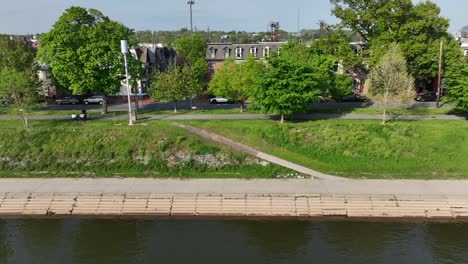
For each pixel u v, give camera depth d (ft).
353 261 71.10
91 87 144.97
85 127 128.67
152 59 232.53
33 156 117.60
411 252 73.97
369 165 112.47
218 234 81.05
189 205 90.74
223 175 108.06
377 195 91.81
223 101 194.90
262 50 238.27
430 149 115.85
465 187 96.63
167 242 78.07
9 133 124.57
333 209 88.84
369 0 178.70
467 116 141.59
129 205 91.09
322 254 73.56
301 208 89.25
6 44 177.88
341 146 118.83
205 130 129.18
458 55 167.94
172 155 116.26
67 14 141.38
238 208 89.86
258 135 124.36
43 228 84.58
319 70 148.87
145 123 135.03
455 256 72.54
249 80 151.43
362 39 208.64
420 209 88.22
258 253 73.92
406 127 124.88
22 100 127.54
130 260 72.08
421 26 167.12
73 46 141.49
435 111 151.53
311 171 108.47
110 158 116.37
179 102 199.21
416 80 198.08
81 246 77.36
